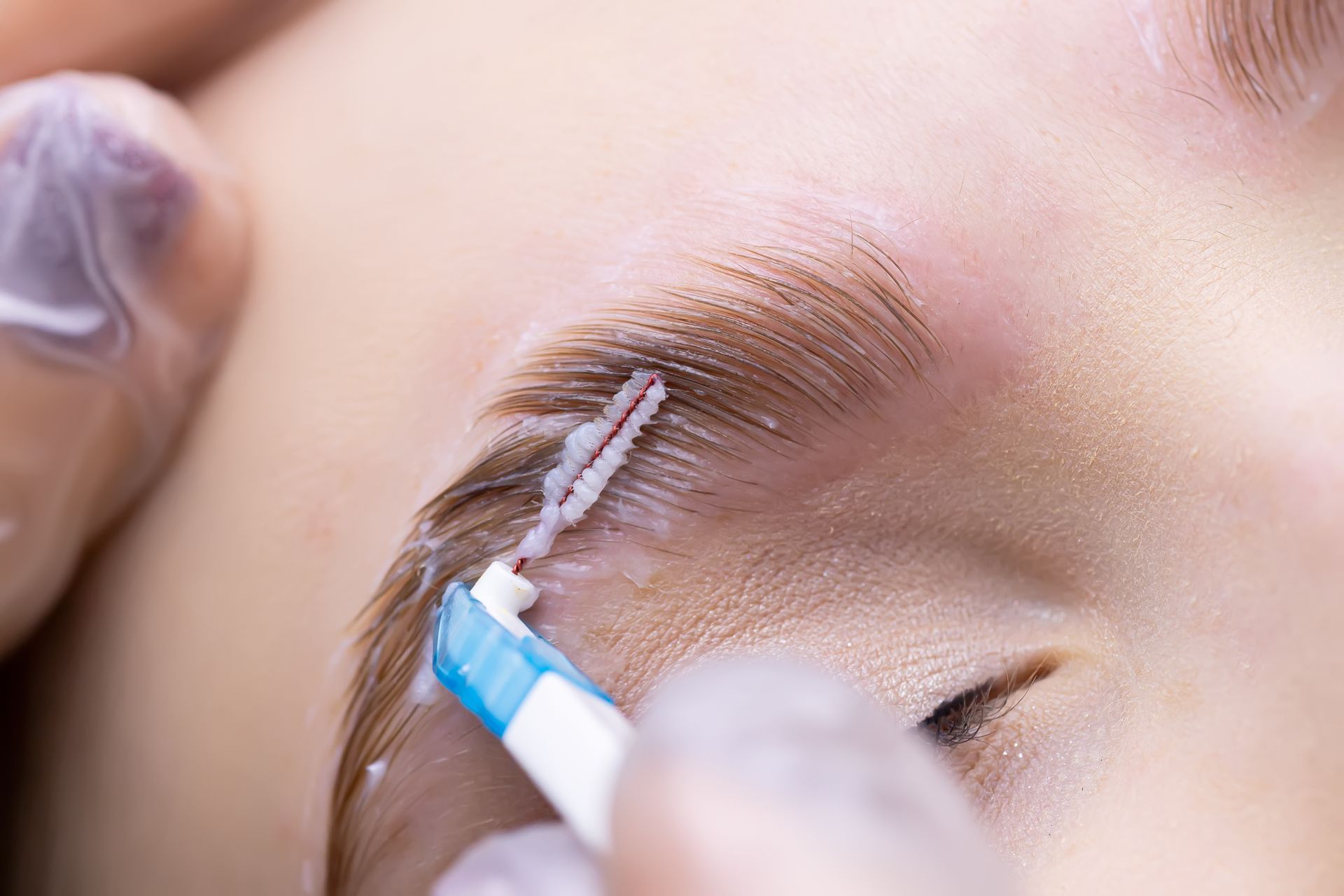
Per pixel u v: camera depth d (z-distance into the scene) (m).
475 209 0.18
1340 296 0.17
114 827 0.18
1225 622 0.17
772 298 0.17
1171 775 0.17
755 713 0.15
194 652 0.18
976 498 0.17
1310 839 0.17
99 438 0.18
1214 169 0.18
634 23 0.18
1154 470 0.17
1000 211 0.17
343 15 0.19
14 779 0.19
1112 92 0.18
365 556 0.17
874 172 0.17
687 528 0.17
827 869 0.15
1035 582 0.17
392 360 0.18
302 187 0.18
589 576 0.17
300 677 0.17
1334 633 0.17
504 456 0.17
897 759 0.15
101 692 0.18
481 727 0.17
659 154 0.18
